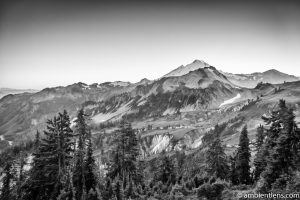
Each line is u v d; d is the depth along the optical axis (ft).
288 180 96.89
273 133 124.36
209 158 192.95
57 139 133.69
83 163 145.07
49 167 134.00
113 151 193.88
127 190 143.02
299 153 107.24
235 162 179.42
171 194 126.11
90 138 159.63
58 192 131.34
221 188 105.81
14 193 174.19
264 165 149.28
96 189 128.16
